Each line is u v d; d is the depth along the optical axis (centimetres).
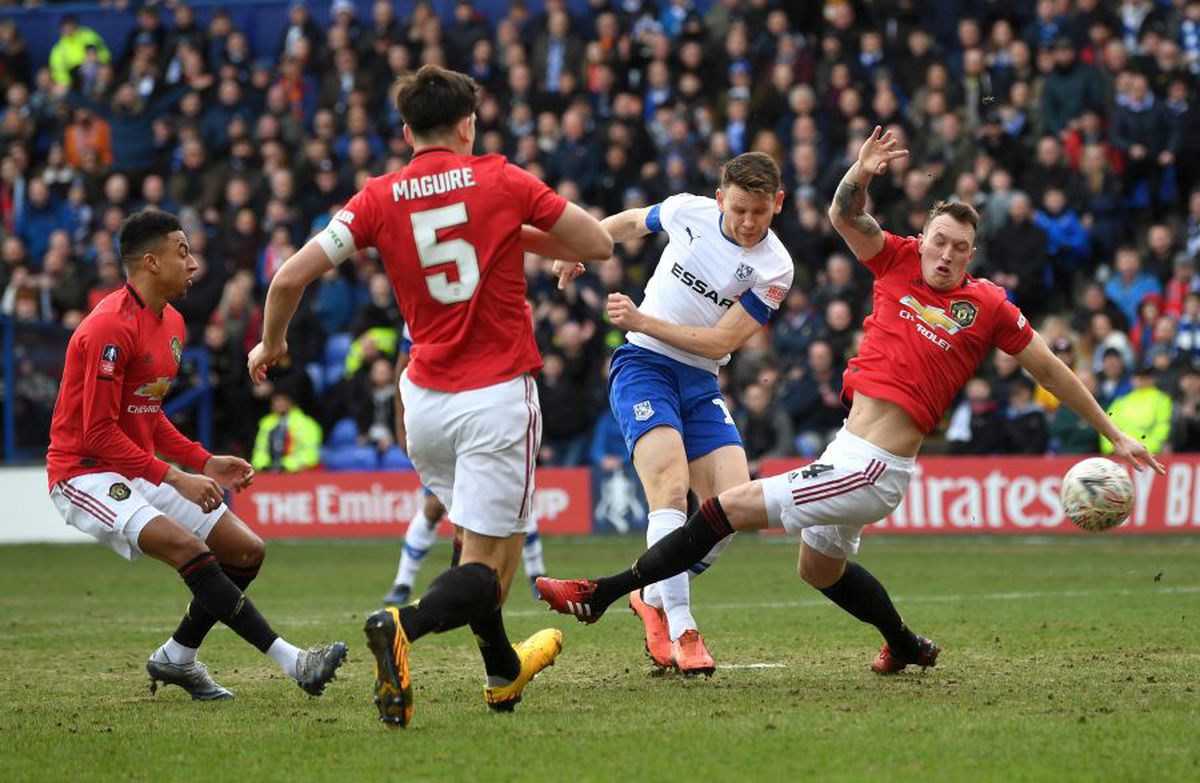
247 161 8106
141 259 2566
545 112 7844
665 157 7488
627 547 6072
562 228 2122
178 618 3972
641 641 3266
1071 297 6788
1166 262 6581
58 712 2428
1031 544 5975
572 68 8125
